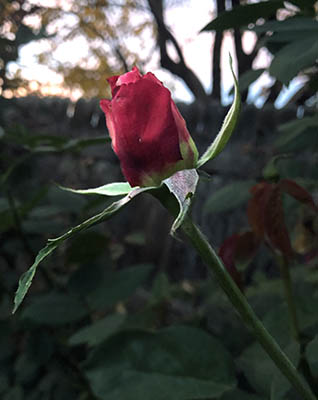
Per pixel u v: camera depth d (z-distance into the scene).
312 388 0.13
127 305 0.48
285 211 0.20
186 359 0.15
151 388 0.14
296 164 0.22
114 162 0.71
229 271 0.15
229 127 0.10
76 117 0.73
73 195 0.31
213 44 1.38
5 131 0.29
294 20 0.15
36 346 0.31
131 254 0.75
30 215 0.31
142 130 0.10
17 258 0.41
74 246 0.28
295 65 0.13
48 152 0.28
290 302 0.15
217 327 0.22
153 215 0.75
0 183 0.29
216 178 0.69
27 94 0.72
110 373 0.15
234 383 0.14
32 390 0.32
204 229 0.69
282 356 0.10
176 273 0.74
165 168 0.10
